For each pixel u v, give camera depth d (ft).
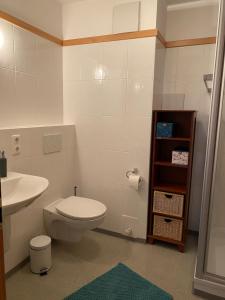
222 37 4.84
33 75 6.89
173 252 7.49
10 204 4.24
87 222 6.44
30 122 6.91
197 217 8.45
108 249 7.58
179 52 8.02
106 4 7.43
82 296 5.62
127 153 7.81
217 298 5.56
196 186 8.30
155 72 7.21
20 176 5.68
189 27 7.81
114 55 7.51
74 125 8.39
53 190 7.60
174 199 7.36
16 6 6.20
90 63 7.86
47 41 7.37
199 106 7.99
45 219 7.23
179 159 7.22
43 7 7.13
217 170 5.38
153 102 7.36
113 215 8.32
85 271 6.51
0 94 5.87
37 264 6.28
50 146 7.22
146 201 7.75
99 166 8.29
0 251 2.77
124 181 7.98
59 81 8.12
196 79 7.93
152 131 7.42
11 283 5.98
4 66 5.91
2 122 5.99
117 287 5.94
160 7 7.20
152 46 7.00
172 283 6.13
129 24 7.18
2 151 5.51
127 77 7.45
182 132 7.99
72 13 7.87
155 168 7.70
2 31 5.78
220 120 5.13
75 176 8.71
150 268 6.70
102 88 7.83
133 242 8.02
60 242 7.87
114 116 7.81
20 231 6.44
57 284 5.99
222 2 4.75
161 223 7.68
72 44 7.99
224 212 5.70
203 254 5.60
